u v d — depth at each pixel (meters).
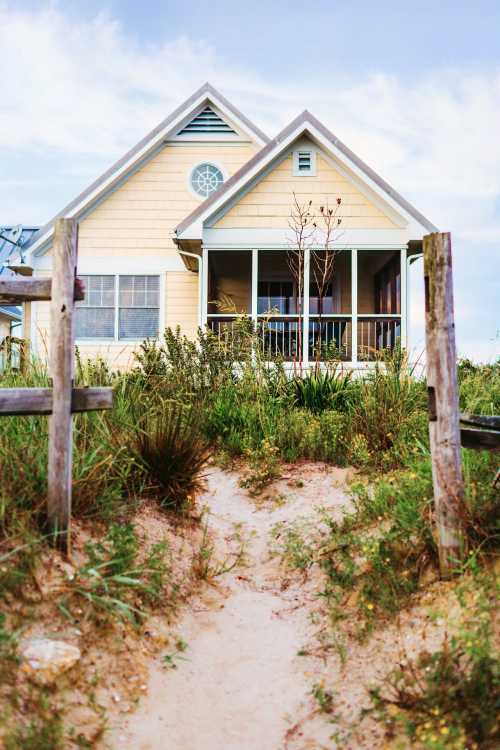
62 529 3.86
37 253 15.43
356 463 6.84
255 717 3.35
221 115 16.47
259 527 5.86
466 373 8.48
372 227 14.06
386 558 4.24
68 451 3.90
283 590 4.76
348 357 14.57
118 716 3.11
